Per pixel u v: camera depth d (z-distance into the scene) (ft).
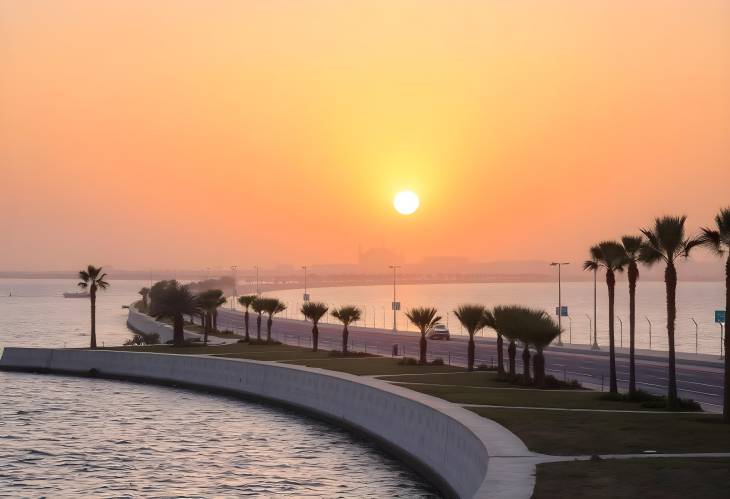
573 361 290.76
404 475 160.66
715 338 581.53
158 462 174.91
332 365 269.85
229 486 154.30
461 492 134.72
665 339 571.69
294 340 406.00
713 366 268.82
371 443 190.29
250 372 265.75
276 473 163.84
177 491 151.43
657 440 131.54
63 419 229.04
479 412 159.43
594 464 113.60
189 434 205.36
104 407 250.16
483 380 225.56
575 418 152.66
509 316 213.46
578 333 628.28
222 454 181.78
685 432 138.21
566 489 100.58
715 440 131.34
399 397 176.55
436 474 151.02
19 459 178.50
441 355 317.63
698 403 171.01
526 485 102.58
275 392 250.98
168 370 303.48
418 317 272.72
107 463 174.40
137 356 316.81
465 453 137.28
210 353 327.06
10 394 279.08
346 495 147.13
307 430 208.64
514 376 221.25
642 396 179.93
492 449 123.95
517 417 153.38
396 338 422.41
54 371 342.03
